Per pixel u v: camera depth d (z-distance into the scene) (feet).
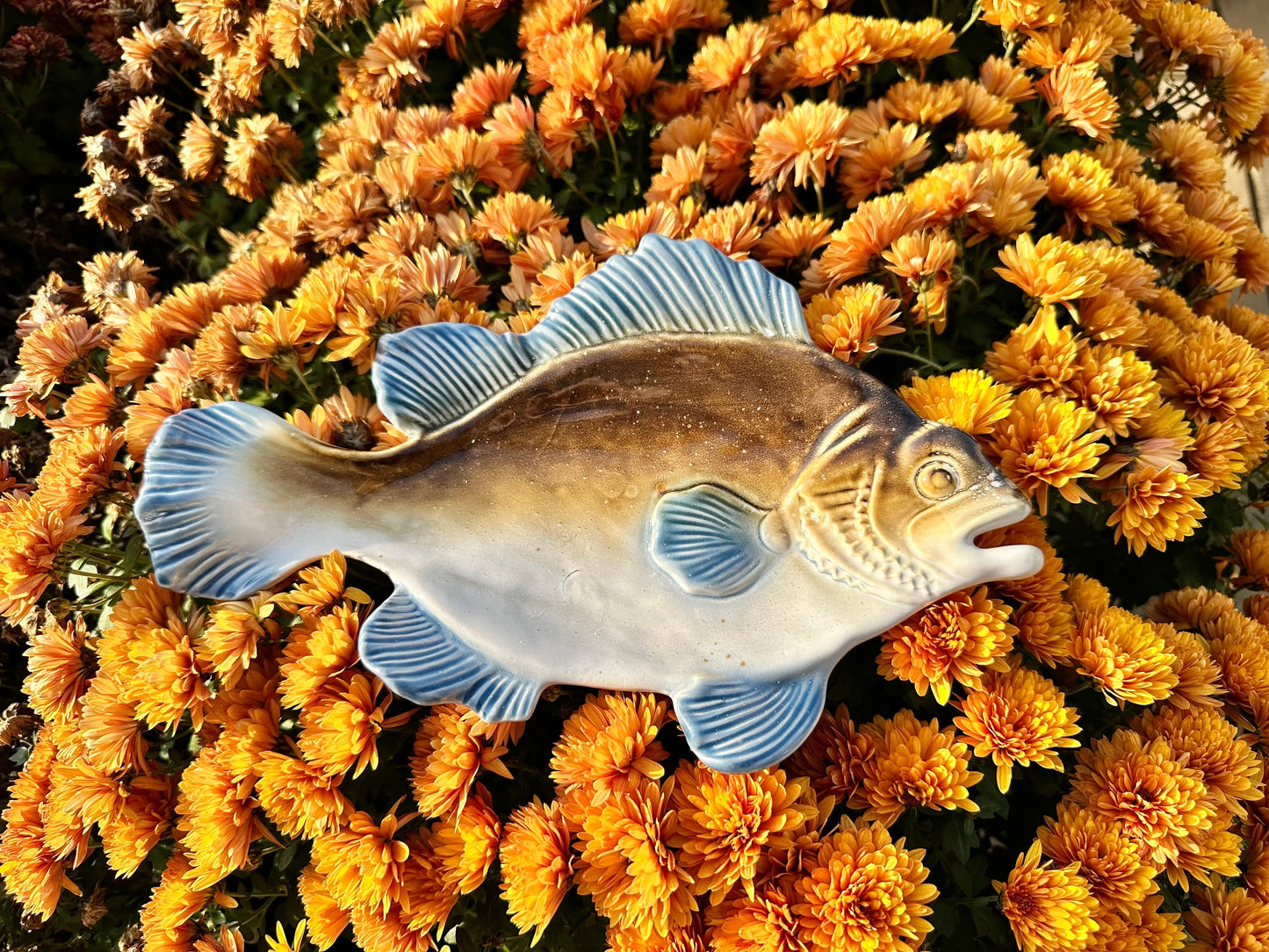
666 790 1.12
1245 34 2.23
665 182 1.61
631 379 1.19
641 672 1.13
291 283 1.63
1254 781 1.28
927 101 1.64
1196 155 1.94
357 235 1.68
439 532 1.19
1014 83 1.73
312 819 1.17
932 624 1.16
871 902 1.05
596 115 1.75
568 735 1.16
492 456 1.19
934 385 1.29
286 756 1.21
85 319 1.84
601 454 1.18
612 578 1.16
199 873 1.21
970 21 1.81
